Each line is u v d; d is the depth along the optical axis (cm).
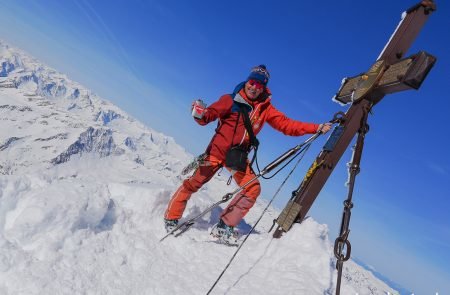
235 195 577
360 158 368
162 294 407
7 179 436
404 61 430
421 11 502
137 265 448
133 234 500
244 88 551
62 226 418
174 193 586
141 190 556
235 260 514
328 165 567
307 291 424
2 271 347
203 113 522
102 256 430
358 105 543
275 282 455
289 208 587
